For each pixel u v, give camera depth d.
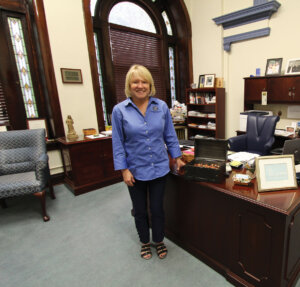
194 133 4.87
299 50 3.40
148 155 1.49
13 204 2.76
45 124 3.29
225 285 1.43
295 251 1.30
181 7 4.48
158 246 1.74
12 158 2.61
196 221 1.61
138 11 4.21
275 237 1.15
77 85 3.29
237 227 1.33
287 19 3.45
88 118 3.45
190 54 4.77
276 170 1.29
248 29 3.87
